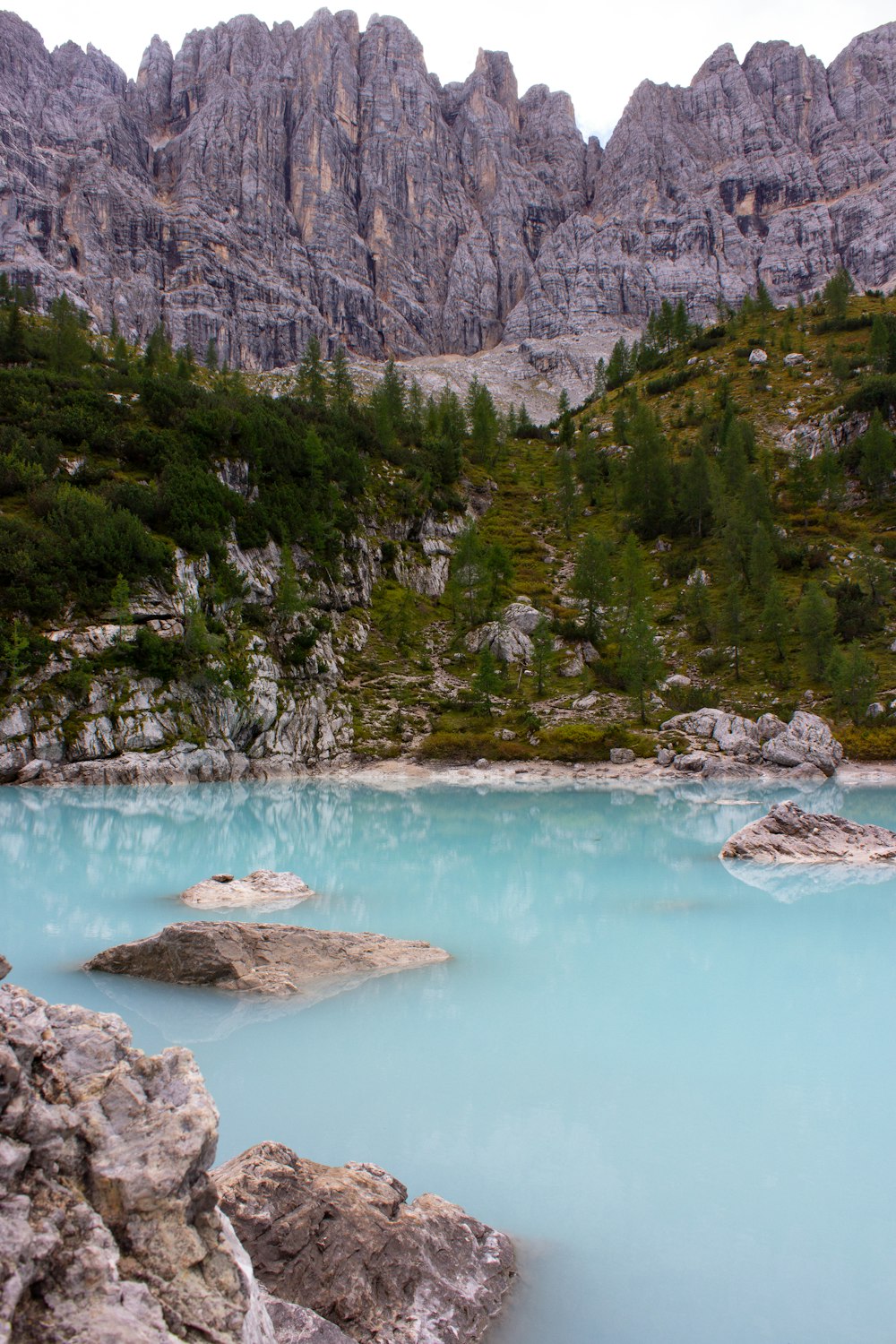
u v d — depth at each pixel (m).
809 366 174.50
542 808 51.06
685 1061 14.41
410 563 114.94
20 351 122.19
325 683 83.00
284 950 19.70
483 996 17.67
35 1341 4.42
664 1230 9.65
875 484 125.56
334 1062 14.28
